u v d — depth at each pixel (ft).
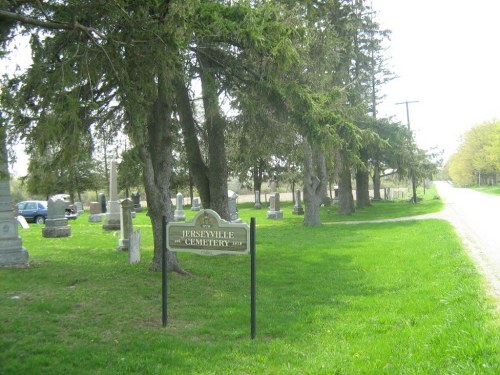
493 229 59.41
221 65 35.96
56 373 16.61
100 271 35.96
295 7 37.01
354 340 20.18
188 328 22.34
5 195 37.96
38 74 22.36
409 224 72.95
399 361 16.49
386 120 96.37
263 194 241.96
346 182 100.89
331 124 35.83
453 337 17.16
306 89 35.06
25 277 33.47
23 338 20.29
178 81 33.71
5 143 23.35
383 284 31.30
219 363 17.72
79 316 23.95
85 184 138.92
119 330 21.83
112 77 26.03
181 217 99.81
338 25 65.00
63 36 24.29
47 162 27.89
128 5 22.94
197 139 46.11
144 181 35.22
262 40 29.94
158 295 28.73
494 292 24.95
